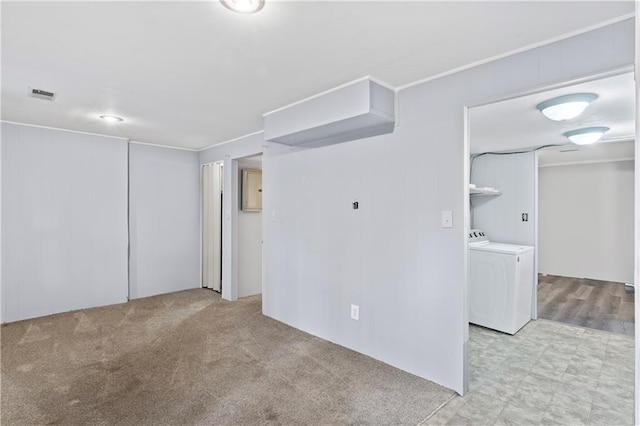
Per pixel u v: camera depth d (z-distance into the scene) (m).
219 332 3.42
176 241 5.14
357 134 2.90
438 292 2.38
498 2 1.52
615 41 1.69
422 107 2.46
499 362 2.79
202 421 1.99
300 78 2.43
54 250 4.01
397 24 1.71
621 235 5.68
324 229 3.20
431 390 2.31
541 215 6.46
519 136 3.54
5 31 1.77
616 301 4.62
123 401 2.19
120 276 4.53
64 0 1.49
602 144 4.32
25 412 2.07
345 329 3.03
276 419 2.01
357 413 2.06
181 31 1.77
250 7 1.54
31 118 3.53
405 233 2.56
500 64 2.08
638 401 0.53
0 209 3.65
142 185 4.78
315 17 1.64
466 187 2.25
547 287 5.41
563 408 2.14
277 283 3.77
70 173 4.11
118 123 3.72
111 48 1.97
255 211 5.09
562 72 1.85
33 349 2.99
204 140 4.66
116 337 3.29
